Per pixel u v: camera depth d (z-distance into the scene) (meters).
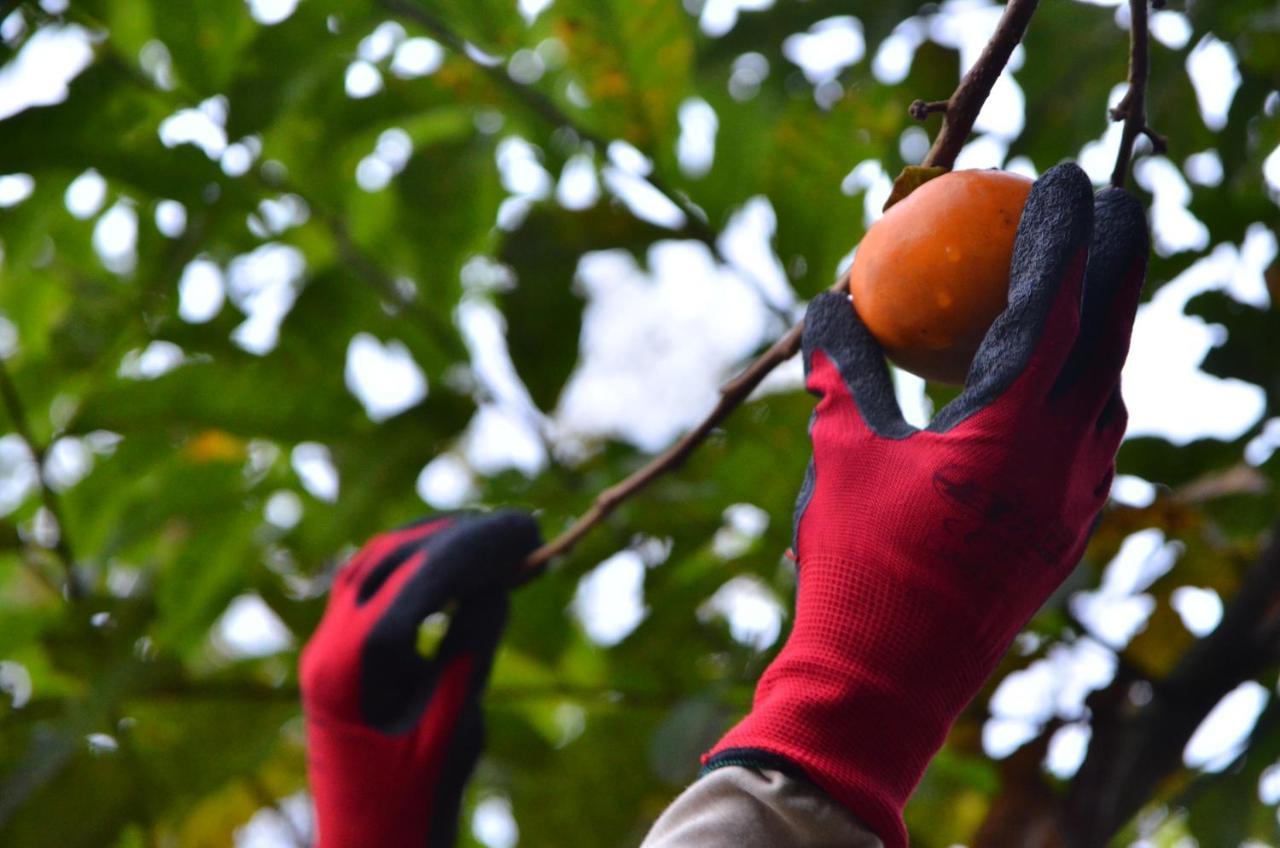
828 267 2.36
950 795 2.64
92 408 2.40
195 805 2.52
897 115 2.37
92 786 2.45
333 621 1.89
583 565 2.49
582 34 2.21
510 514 1.87
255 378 2.42
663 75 2.24
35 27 2.33
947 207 1.31
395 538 1.95
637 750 2.59
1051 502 1.21
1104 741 2.30
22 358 2.68
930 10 2.40
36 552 2.51
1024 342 1.18
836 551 1.24
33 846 2.43
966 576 1.20
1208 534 2.24
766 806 1.16
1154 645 2.39
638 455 2.43
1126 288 1.24
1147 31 1.35
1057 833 2.26
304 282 2.63
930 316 1.30
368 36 2.36
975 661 1.22
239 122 2.30
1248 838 2.31
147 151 2.30
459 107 2.52
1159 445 2.31
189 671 2.49
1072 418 1.21
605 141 2.33
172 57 2.29
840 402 1.31
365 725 1.81
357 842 1.79
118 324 2.54
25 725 2.46
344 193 2.59
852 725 1.18
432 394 2.46
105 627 2.45
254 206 2.40
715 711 2.28
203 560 2.53
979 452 1.19
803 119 2.33
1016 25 1.34
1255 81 2.20
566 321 2.39
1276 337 2.26
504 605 1.88
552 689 2.55
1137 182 2.33
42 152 2.26
